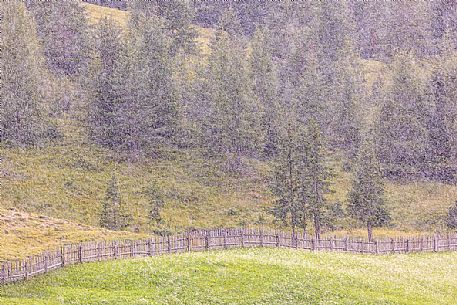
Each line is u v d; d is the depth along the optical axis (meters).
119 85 106.31
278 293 38.72
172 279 40.88
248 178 101.81
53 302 36.44
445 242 64.50
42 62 114.00
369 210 81.06
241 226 85.50
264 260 46.31
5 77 101.31
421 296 40.69
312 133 87.19
